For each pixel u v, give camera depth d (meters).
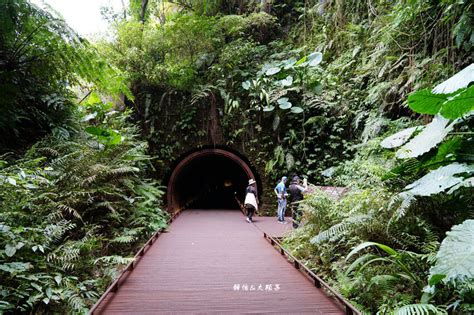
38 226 4.84
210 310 3.82
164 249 7.23
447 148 4.58
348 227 5.22
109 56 11.43
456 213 4.74
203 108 12.84
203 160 20.73
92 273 5.19
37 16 6.61
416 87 7.23
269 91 12.18
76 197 6.49
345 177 8.30
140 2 14.59
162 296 4.29
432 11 7.27
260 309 3.85
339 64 11.45
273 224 10.84
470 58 6.36
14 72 6.99
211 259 6.33
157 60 12.16
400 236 4.96
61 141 7.47
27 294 3.72
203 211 15.91
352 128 11.37
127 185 7.91
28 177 5.14
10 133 7.54
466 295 3.27
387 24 8.43
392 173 5.16
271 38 14.68
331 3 12.39
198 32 11.96
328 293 4.39
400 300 3.86
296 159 12.40
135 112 12.59
